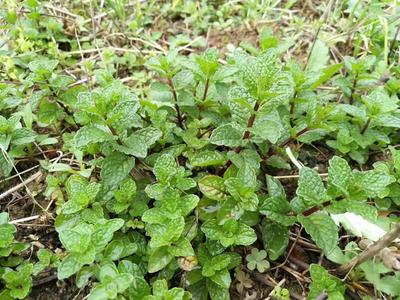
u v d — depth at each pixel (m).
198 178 0.29
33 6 0.39
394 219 0.29
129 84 0.39
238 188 0.26
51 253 0.27
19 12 0.40
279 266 0.28
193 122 0.30
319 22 0.40
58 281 0.27
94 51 0.41
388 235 0.24
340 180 0.24
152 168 0.30
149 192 0.26
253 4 0.44
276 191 0.27
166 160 0.27
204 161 0.28
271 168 0.32
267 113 0.26
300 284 0.28
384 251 0.26
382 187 0.23
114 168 0.27
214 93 0.32
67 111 0.34
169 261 0.25
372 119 0.31
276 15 0.45
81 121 0.27
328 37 0.42
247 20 0.44
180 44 0.43
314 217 0.25
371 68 0.39
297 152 0.33
